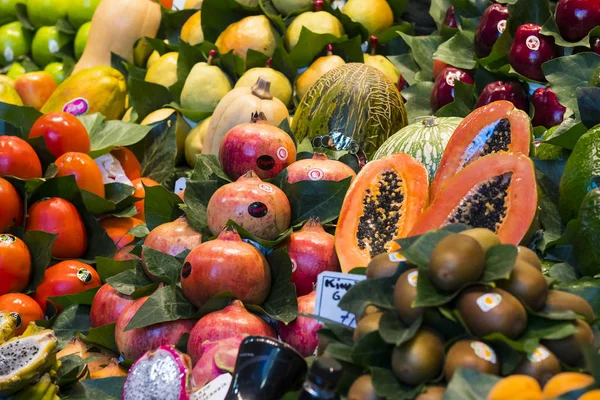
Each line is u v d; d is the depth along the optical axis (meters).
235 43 2.85
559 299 1.08
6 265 1.93
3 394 1.42
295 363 1.07
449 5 2.93
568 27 2.16
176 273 1.60
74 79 2.91
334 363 0.93
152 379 1.24
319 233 1.62
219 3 2.98
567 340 1.04
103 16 3.22
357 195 1.59
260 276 1.49
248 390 1.06
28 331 1.53
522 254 1.13
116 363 1.61
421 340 1.02
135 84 2.88
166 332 1.52
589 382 0.92
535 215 1.37
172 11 3.31
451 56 2.51
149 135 2.65
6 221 2.04
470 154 1.55
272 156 1.75
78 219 2.14
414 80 2.71
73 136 2.24
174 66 3.01
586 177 1.47
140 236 1.88
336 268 1.59
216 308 1.50
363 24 2.95
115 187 2.33
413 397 1.00
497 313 0.99
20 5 3.77
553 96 2.14
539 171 1.58
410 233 1.42
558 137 1.65
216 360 1.29
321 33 2.82
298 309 1.49
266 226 1.58
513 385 0.92
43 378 1.48
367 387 1.03
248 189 1.59
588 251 1.40
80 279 2.00
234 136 1.77
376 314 1.10
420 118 2.34
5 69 3.72
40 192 2.14
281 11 3.02
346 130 2.13
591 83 1.78
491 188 1.41
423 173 1.58
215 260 1.46
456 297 1.03
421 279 1.04
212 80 2.76
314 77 2.70
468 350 0.99
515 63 2.24
